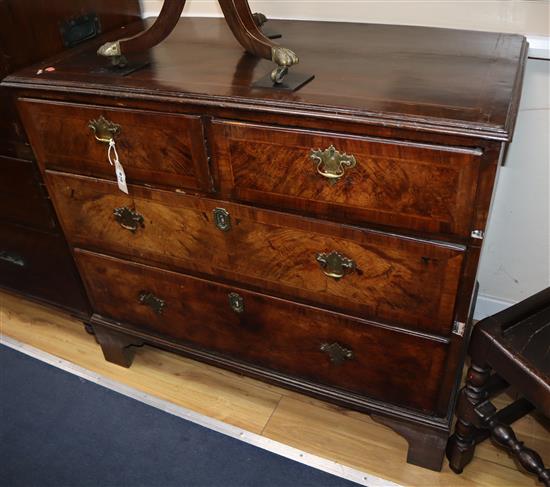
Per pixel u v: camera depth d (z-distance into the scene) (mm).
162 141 1002
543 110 1201
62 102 1061
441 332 981
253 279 1111
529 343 961
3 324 1707
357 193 891
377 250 938
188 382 1478
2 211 1392
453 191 820
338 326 1080
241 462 1267
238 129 915
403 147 811
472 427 1116
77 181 1176
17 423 1396
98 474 1262
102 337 1487
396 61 1014
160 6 1440
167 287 1257
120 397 1449
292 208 966
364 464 1245
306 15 1320
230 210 1029
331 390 1198
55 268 1439
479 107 811
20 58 1160
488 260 1466
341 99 859
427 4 1194
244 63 1060
